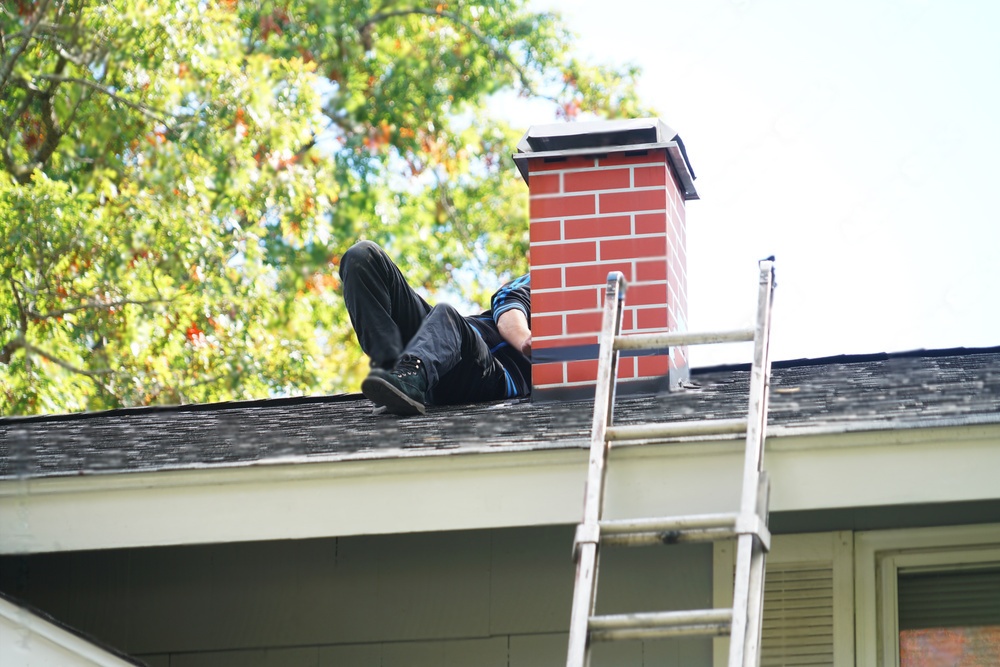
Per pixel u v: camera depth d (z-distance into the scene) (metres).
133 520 12.92
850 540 13.52
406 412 16.05
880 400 13.20
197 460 13.35
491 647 14.19
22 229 41.66
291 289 49.44
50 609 15.46
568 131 16.80
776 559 13.59
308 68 51.75
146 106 45.94
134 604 15.31
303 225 49.41
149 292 43.66
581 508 12.12
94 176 45.75
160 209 44.84
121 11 46.03
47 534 13.01
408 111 57.56
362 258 16.98
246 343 45.81
